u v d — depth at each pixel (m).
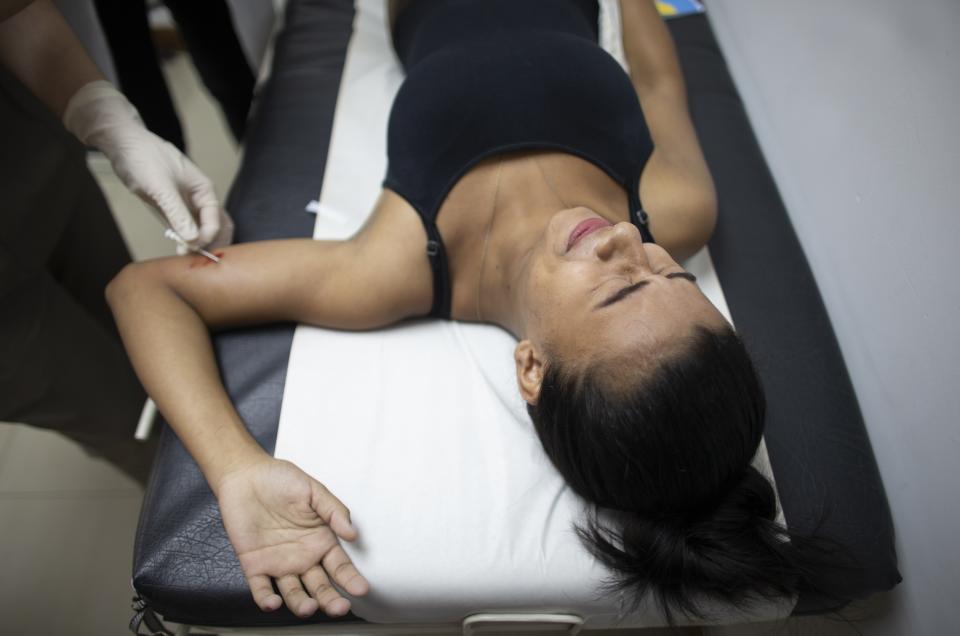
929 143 0.94
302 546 0.83
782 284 1.17
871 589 0.90
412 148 1.07
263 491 0.85
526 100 1.07
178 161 1.16
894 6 1.02
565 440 0.83
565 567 0.86
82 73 1.14
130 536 1.41
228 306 1.02
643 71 1.31
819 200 1.24
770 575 0.83
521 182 1.06
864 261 1.10
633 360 0.78
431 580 0.85
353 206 1.25
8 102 1.08
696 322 0.80
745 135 1.41
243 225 1.22
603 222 0.91
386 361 1.05
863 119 1.10
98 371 1.27
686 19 1.62
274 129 1.38
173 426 0.92
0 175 1.04
